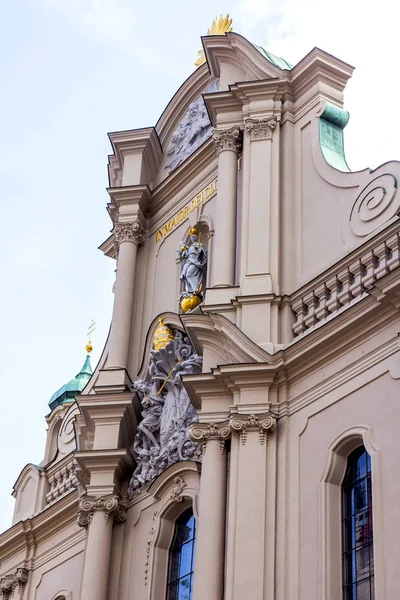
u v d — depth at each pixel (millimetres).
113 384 34000
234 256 31859
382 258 27906
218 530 28031
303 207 31359
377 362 26891
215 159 35062
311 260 30344
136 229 36562
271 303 30000
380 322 27031
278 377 28859
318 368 28312
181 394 32219
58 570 35344
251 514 27500
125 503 32625
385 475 25516
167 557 31031
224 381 29219
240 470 28125
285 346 29156
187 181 36094
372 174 29703
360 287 28109
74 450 34281
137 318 35625
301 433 28078
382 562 24672
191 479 30625
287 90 33344
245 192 32250
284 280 30578
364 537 26062
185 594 30078
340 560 26203
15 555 37406
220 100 33906
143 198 36875
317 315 29125
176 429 31828
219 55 35500
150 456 32406
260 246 31078
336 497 26859
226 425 28969
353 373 27375
